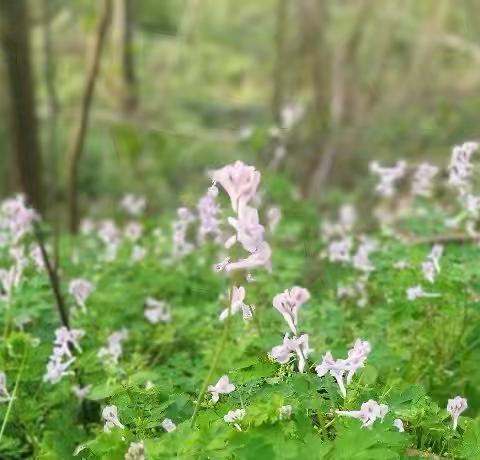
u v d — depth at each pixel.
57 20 1.33
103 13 0.82
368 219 0.78
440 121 1.10
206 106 1.61
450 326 0.41
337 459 0.23
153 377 0.36
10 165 0.92
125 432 0.28
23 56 0.89
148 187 1.19
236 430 0.25
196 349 0.45
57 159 1.22
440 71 1.42
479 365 0.39
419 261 0.43
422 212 0.59
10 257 0.54
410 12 1.46
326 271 0.53
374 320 0.43
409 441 0.28
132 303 0.51
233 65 1.89
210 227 0.34
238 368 0.29
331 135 1.10
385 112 1.22
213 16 1.96
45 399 0.38
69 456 0.34
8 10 0.87
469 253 0.44
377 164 0.51
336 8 1.35
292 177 1.07
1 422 0.37
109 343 0.40
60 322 0.44
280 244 0.65
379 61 1.38
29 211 0.45
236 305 0.26
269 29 1.94
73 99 1.37
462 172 0.40
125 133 1.11
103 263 0.60
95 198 1.26
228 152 1.22
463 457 0.28
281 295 0.27
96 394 0.31
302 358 0.27
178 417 0.30
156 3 1.87
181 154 1.24
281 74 1.26
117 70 1.38
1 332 0.46
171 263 0.59
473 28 1.43
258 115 1.53
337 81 1.29
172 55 1.84
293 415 0.25
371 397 0.29
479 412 0.37
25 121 0.90
